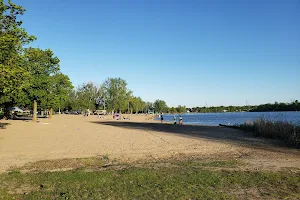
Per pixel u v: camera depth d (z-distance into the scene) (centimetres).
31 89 4119
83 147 1555
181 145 1650
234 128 3138
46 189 692
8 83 1848
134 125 3984
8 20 1872
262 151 1413
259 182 749
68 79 5122
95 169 947
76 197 628
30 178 798
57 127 3259
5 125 3225
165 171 877
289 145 1659
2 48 1769
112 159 1191
